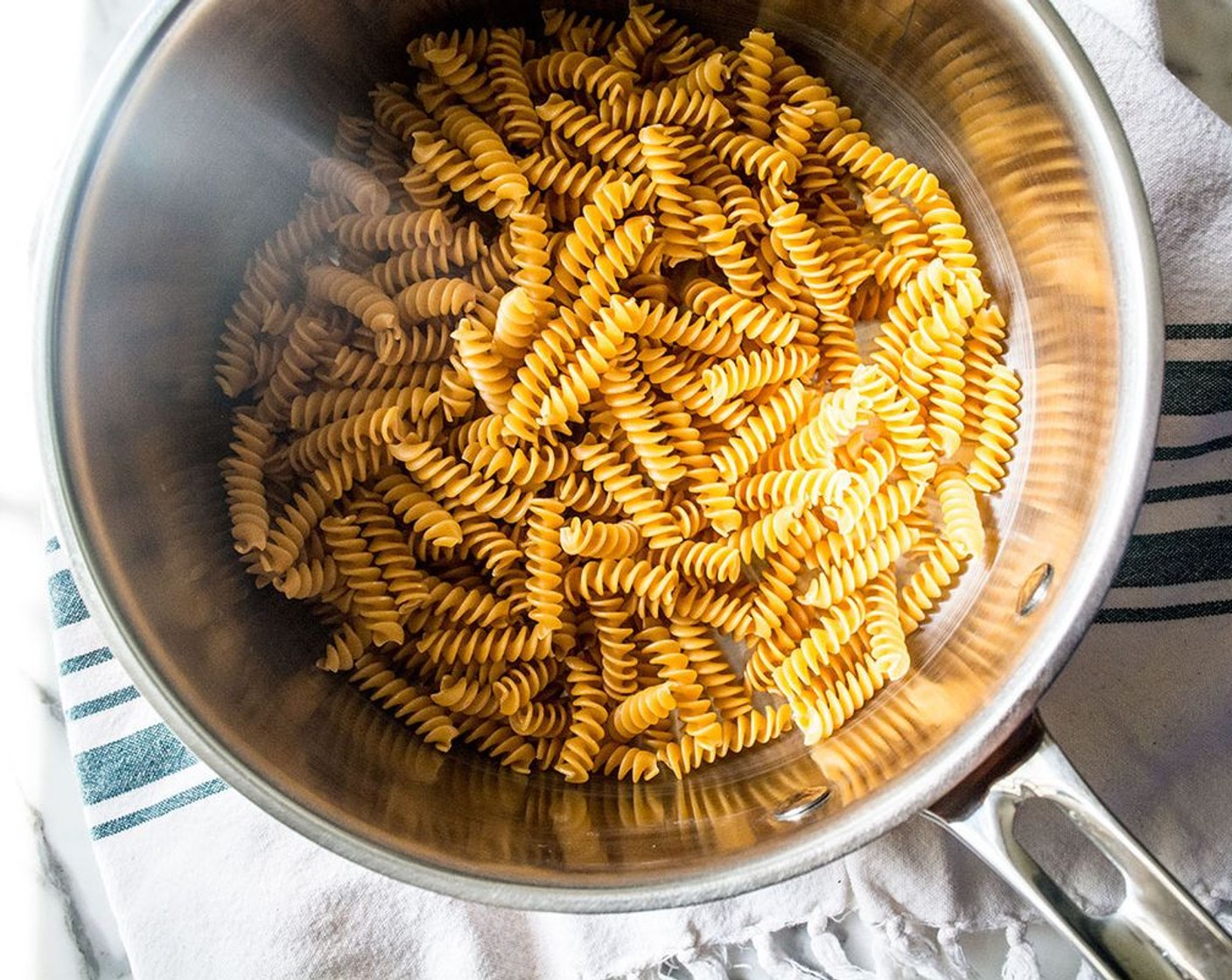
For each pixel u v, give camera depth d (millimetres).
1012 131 273
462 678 302
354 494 309
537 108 309
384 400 302
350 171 304
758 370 307
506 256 307
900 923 308
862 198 326
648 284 315
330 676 299
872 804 233
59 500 236
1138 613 317
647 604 312
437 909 316
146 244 268
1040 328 298
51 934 339
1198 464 319
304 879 315
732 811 285
